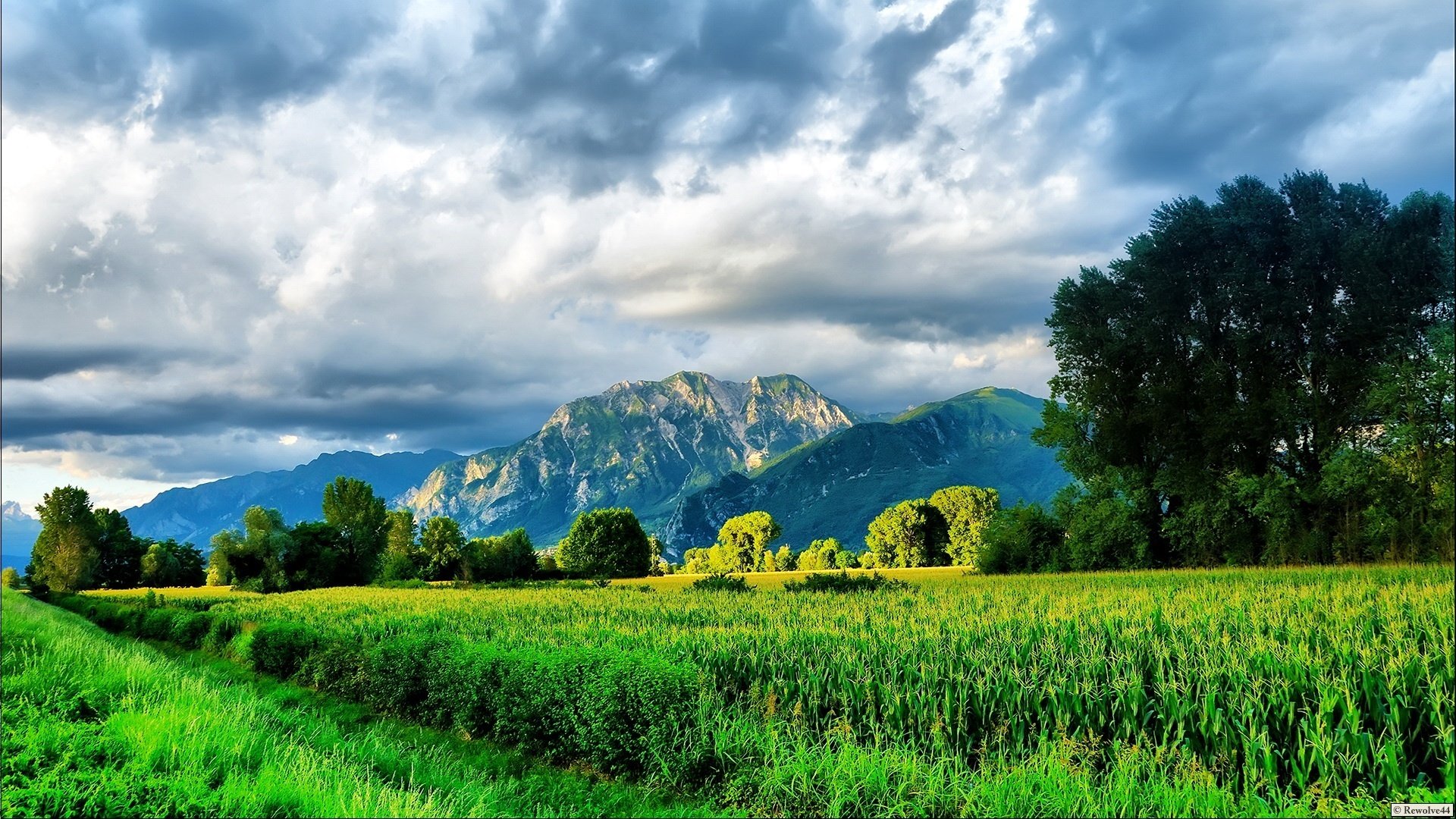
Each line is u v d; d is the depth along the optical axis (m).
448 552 108.12
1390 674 12.68
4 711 13.12
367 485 107.44
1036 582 45.38
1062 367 61.75
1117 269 60.38
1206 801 10.11
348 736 17.36
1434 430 48.16
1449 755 10.41
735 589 52.97
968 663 15.60
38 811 9.10
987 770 11.36
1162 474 57.69
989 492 122.75
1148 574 48.31
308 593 71.38
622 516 116.81
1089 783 10.85
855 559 147.25
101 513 127.38
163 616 44.66
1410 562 48.00
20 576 128.88
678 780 13.28
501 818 11.02
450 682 19.53
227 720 12.88
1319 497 51.91
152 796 9.49
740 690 16.33
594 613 33.72
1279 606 24.12
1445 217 50.06
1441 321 49.78
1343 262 51.28
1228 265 55.69
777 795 11.71
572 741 15.45
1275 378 54.91
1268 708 11.78
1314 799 10.07
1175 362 57.41
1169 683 13.02
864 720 13.57
